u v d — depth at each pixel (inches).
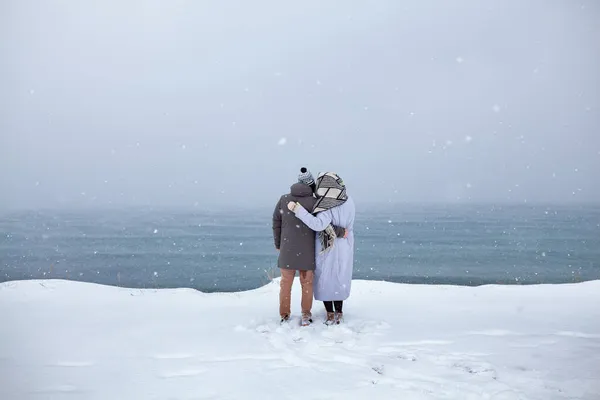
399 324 191.6
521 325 187.5
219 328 187.0
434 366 135.9
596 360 139.1
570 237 2650.1
